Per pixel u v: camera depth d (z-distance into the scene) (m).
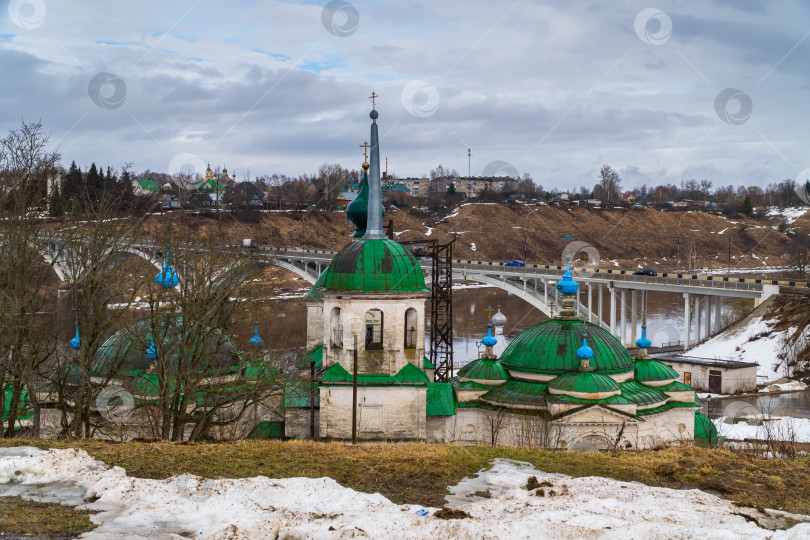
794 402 80.56
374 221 47.19
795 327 100.00
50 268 43.94
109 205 48.69
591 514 23.66
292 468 28.80
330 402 43.19
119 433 42.44
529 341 48.34
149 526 21.67
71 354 43.12
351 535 21.66
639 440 44.62
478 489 27.50
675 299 176.88
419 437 43.41
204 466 28.23
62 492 24.27
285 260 146.12
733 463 31.94
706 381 88.25
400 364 44.00
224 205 197.25
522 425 43.88
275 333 99.25
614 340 48.47
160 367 40.94
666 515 24.08
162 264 47.94
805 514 25.77
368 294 43.22
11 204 44.62
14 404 41.47
